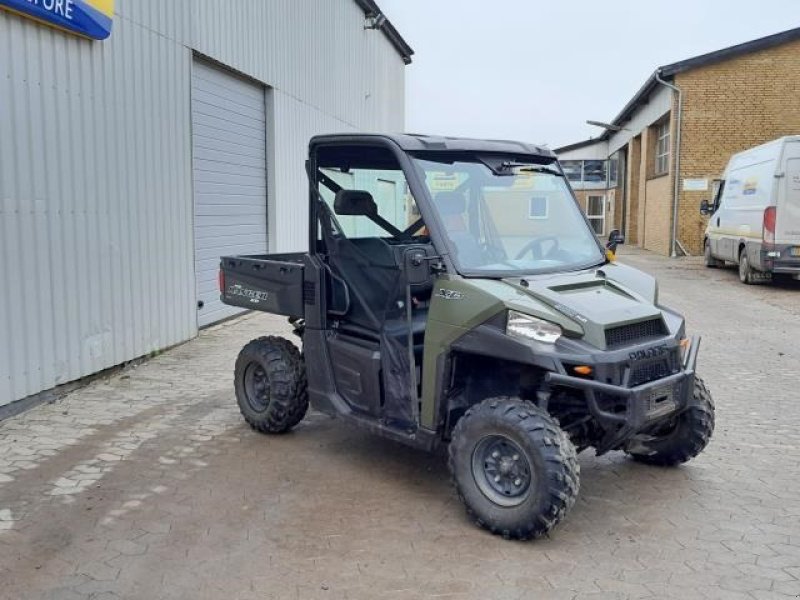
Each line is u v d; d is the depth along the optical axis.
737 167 18.67
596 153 42.88
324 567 3.98
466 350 4.46
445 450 5.26
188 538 4.30
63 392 7.22
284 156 13.66
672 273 19.98
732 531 4.46
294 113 14.23
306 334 5.70
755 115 24.03
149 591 3.72
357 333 5.42
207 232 10.78
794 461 5.68
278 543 4.25
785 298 14.98
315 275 5.57
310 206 5.64
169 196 9.30
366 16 20.64
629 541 4.32
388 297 5.10
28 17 6.57
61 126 7.12
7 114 6.41
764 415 6.89
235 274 6.42
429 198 4.84
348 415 5.34
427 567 3.99
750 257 16.92
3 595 3.66
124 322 8.27
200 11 10.08
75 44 7.31
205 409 6.85
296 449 5.82
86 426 6.31
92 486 5.04
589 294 4.59
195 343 9.84
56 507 4.69
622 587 3.80
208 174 10.79
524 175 5.30
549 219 5.30
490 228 5.02
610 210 40.91
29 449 5.73
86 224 7.52
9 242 6.44
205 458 5.60
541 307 4.33
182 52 9.58
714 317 12.60
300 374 5.98
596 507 4.80
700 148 24.45
